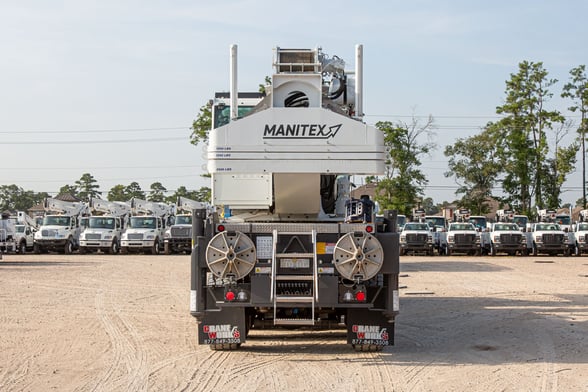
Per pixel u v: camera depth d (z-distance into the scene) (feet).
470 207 213.87
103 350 36.81
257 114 35.78
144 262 112.68
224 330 34.55
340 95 41.11
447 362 33.71
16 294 62.49
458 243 138.41
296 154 35.70
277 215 40.65
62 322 46.26
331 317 36.01
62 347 37.58
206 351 36.58
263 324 36.86
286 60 40.40
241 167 35.70
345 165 35.70
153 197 337.72
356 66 40.88
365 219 34.99
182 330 43.32
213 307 34.40
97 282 74.74
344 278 33.45
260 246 33.65
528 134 212.02
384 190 190.49
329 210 41.19
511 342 38.86
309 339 40.24
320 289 33.22
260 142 35.76
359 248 32.94
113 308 53.42
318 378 30.30
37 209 335.06
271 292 33.24
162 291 65.87
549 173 211.61
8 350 36.63
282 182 37.27
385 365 33.04
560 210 247.09
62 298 59.67
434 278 80.64
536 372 31.35
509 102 215.31
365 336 34.50
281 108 35.86
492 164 211.41
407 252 140.56
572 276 83.51
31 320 47.03
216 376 30.73
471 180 214.48
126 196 390.83
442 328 44.16
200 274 34.04
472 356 35.17
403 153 185.88
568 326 44.04
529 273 88.53
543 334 41.14
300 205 38.81
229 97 44.57
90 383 29.43
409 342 39.22
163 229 155.33
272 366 32.81
